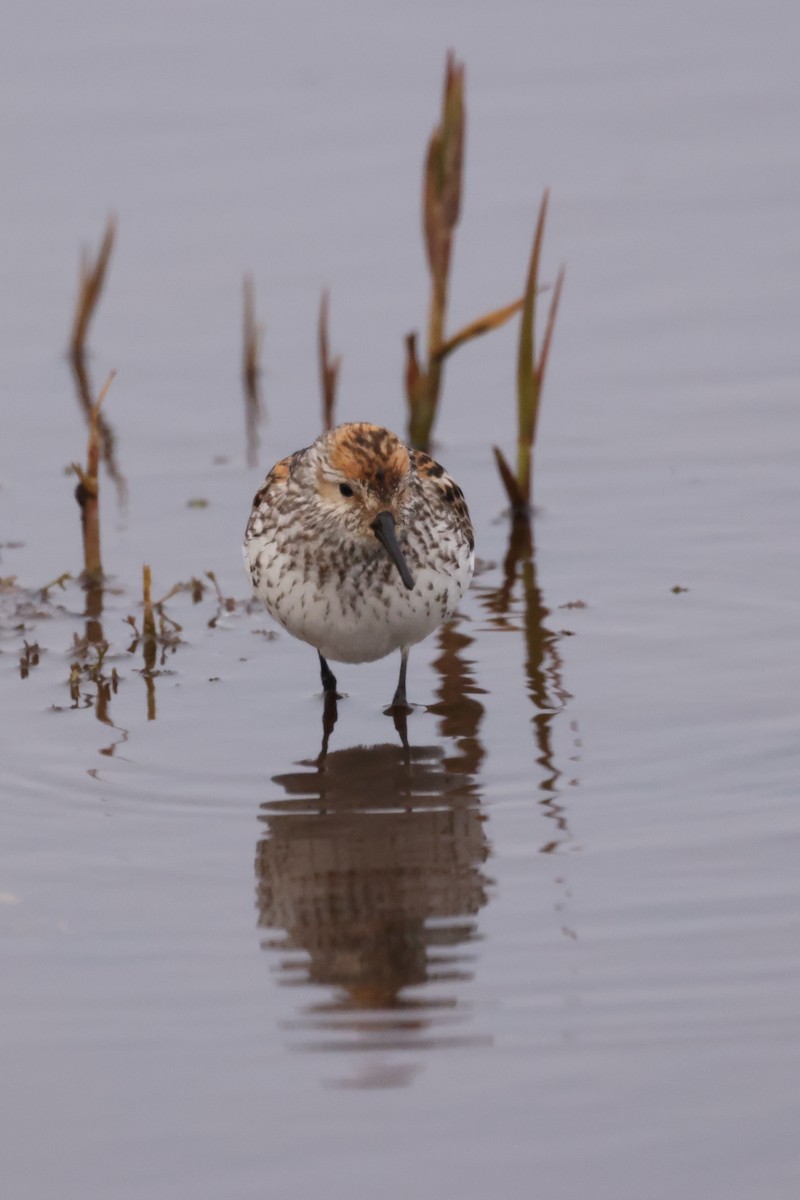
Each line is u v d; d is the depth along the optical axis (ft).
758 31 87.30
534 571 48.98
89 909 31.86
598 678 42.32
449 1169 24.47
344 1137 25.16
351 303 65.41
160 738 39.50
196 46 85.25
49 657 44.21
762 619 45.29
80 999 28.84
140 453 56.75
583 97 80.33
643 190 72.43
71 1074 26.76
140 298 66.64
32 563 49.80
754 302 64.44
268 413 59.47
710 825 34.73
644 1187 24.06
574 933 30.68
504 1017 28.09
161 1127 25.48
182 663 43.96
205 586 48.37
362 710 41.11
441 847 34.09
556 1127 25.29
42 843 34.50
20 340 64.13
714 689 41.34
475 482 54.60
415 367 55.67
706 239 68.85
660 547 49.85
